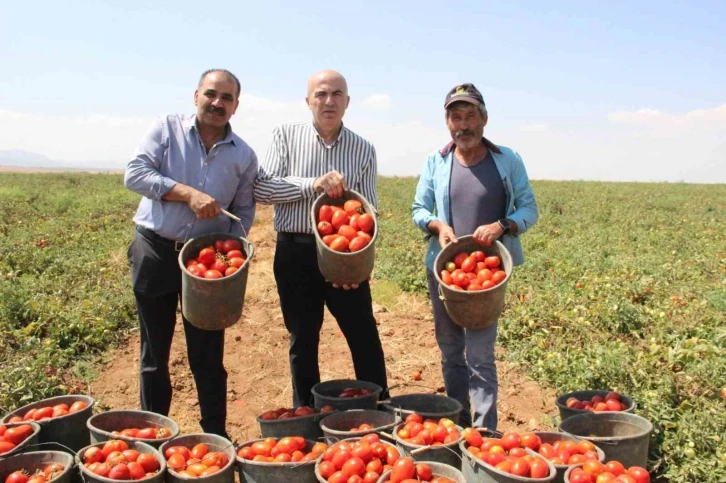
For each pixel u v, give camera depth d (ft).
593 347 14.16
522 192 10.07
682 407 10.81
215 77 9.19
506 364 14.43
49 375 12.56
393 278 21.35
